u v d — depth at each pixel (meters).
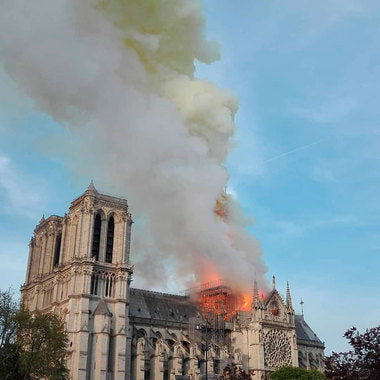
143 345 147.75
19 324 104.38
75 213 154.50
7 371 98.25
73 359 133.38
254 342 165.12
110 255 152.75
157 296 175.88
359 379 54.94
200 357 159.88
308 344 194.00
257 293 172.62
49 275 157.12
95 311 140.62
